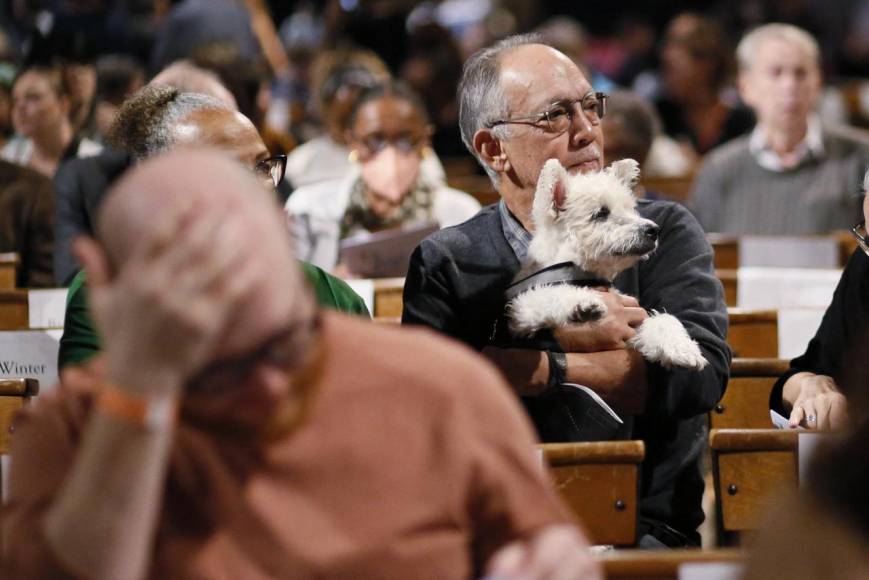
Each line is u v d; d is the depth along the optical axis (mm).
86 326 5523
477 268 5949
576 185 5887
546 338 5699
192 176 2928
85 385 3301
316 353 3246
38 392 5980
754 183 12867
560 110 6004
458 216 10266
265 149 5758
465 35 21062
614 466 4914
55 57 11641
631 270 6066
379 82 11367
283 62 20047
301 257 9992
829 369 5980
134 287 2799
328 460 3184
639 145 10469
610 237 5770
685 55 18453
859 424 2781
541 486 3316
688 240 6098
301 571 3160
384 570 3180
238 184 2971
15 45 16594
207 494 3189
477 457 3244
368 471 3189
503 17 21312
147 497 2932
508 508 3271
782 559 2740
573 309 5547
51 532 3016
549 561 3207
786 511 2791
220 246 2830
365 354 3275
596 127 6156
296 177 12609
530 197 6066
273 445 3178
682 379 5555
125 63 13250
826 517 2719
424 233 8961
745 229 12867
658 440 5895
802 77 12547
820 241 10109
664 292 5984
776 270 9547
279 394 3111
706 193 13047
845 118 19688
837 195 12641
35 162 11773
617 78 23078
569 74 6051
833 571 2678
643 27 23641
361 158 10133
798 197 12727
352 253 8914
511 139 6012
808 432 4910
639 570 3729
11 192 10273
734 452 5121
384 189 10008
